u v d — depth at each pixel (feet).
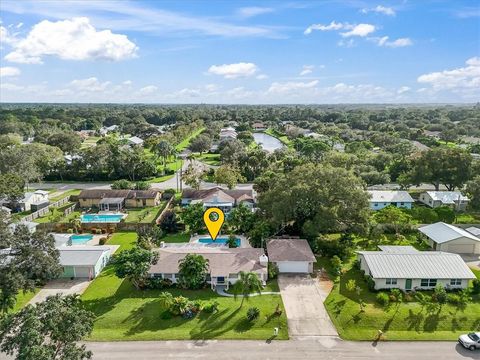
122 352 120.06
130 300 151.64
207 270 163.22
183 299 141.28
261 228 198.70
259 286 145.18
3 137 459.32
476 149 458.91
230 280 163.43
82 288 163.84
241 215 218.38
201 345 123.85
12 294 132.36
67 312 95.96
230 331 131.13
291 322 136.05
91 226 237.45
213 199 269.64
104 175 383.45
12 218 160.45
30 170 314.55
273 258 173.99
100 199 290.56
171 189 325.62
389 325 134.41
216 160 474.90
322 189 196.85
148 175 386.32
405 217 228.43
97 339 126.52
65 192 336.08
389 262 162.61
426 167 290.76
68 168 384.47
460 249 195.52
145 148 531.09
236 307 145.18
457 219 251.19
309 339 127.03
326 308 144.87
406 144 456.45
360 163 359.87
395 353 120.26
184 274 158.40
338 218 195.42
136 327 133.59
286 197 198.08
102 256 183.73
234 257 170.91
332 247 195.42
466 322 136.77
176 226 231.91
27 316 92.32
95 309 145.07
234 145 447.01
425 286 156.66
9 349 91.40
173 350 121.29
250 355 118.83
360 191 199.31
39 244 140.15
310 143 456.04
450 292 154.92
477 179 241.96
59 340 94.73
